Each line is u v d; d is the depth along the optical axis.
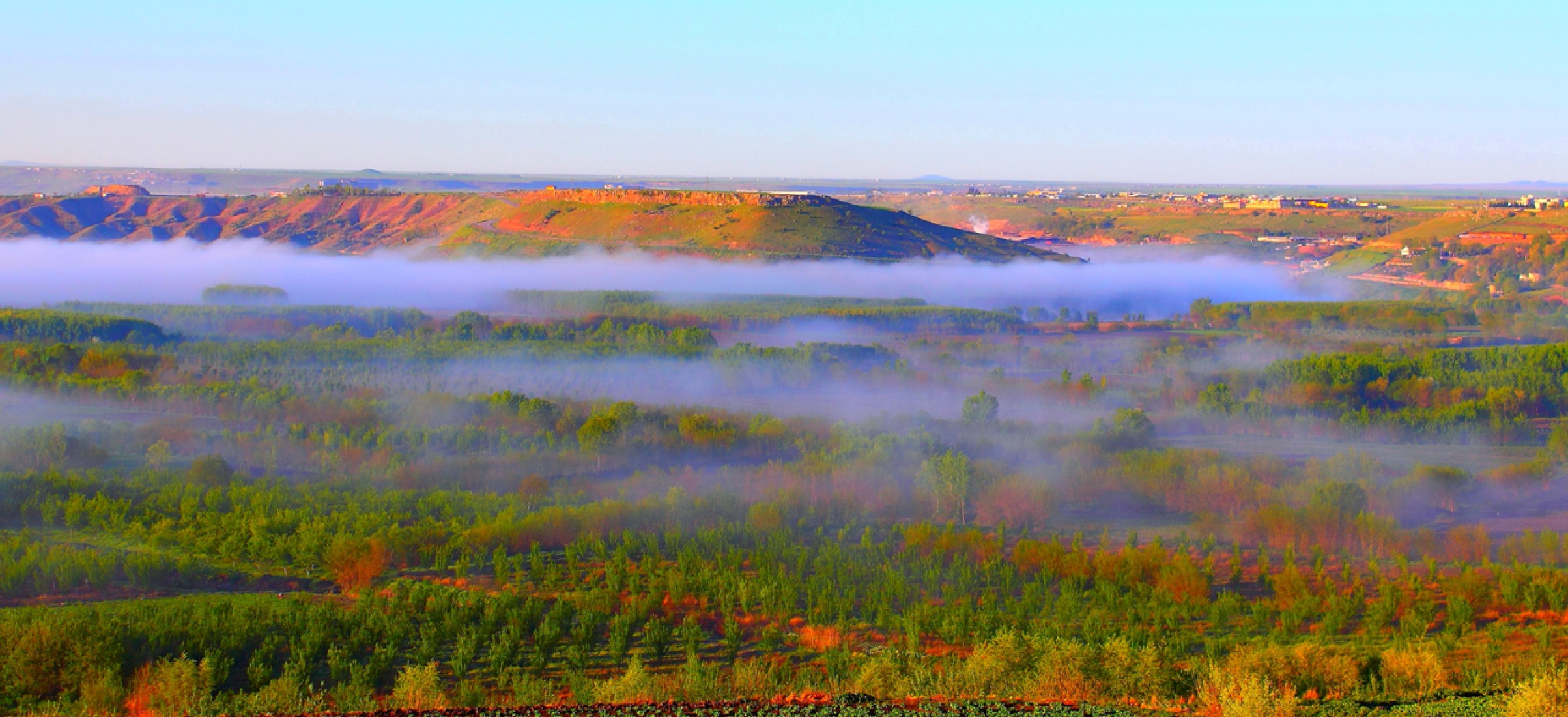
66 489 130.12
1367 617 98.50
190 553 113.69
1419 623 96.88
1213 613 99.75
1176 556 109.62
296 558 112.69
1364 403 188.00
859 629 100.62
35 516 124.12
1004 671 85.00
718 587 105.94
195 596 105.38
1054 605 102.44
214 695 84.81
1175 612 99.81
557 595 107.19
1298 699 80.75
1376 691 84.00
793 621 102.19
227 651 90.19
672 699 83.62
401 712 79.44
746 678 86.94
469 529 118.12
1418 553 116.44
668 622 101.62
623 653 95.62
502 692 87.62
